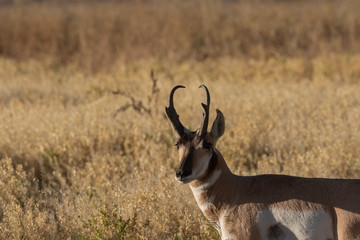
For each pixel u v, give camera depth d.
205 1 90.50
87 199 22.28
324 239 15.35
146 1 100.62
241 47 77.06
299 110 35.78
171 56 71.94
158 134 30.31
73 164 28.38
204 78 52.84
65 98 46.22
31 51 80.19
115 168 25.80
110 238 18.81
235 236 16.09
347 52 72.50
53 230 20.23
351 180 15.60
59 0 110.38
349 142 28.97
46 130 31.77
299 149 29.11
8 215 20.39
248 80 52.91
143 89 46.50
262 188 16.23
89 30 83.12
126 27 84.44
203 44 78.62
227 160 26.86
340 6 84.88
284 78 53.78
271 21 82.00
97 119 34.22
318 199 15.42
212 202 16.50
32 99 44.44
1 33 83.00
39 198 24.03
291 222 15.46
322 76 52.12
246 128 30.81
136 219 20.12
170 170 26.00
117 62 70.56
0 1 120.56
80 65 72.56
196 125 33.59
